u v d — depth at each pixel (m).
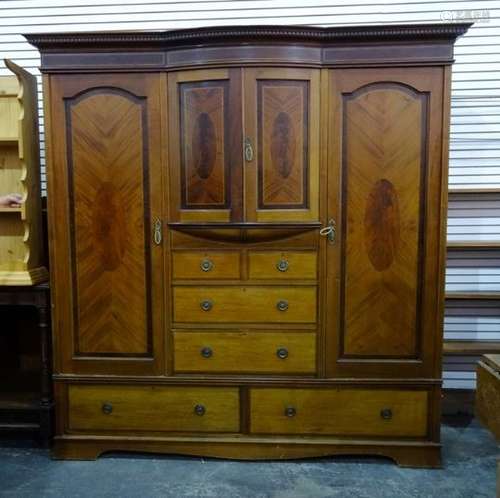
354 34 2.04
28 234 2.33
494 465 2.25
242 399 2.25
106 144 2.19
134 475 2.18
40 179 2.52
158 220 2.20
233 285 2.20
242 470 2.21
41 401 2.39
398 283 2.18
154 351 2.26
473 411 2.77
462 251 2.76
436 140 2.09
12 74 2.74
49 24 2.78
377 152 2.12
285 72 2.06
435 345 2.18
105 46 2.12
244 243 2.18
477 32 2.65
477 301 2.76
